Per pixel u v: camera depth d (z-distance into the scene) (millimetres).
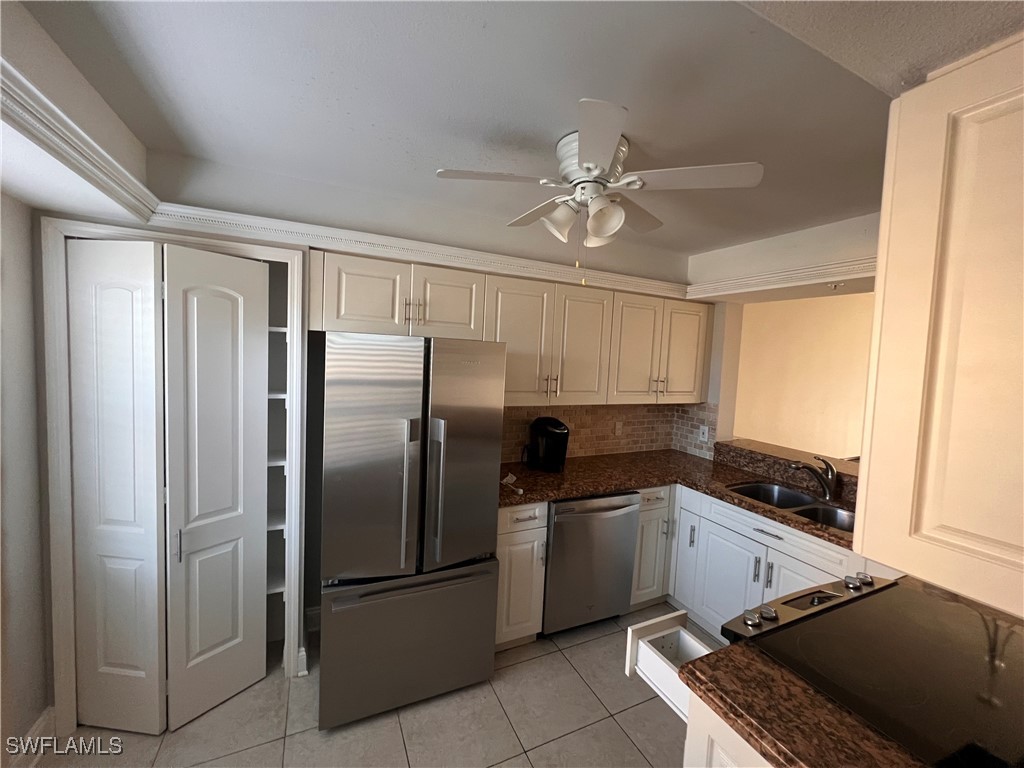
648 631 1150
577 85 1222
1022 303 550
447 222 2270
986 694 873
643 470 2805
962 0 528
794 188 1841
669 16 960
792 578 2055
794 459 2631
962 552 603
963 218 599
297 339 1919
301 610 2043
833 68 1111
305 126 1505
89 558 1646
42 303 1539
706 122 1372
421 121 1450
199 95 1332
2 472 1422
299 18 1010
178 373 1631
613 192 1461
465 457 1922
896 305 667
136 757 1622
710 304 3139
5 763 1462
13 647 1483
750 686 883
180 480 1665
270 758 1646
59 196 1394
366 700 1796
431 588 1874
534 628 2309
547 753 1712
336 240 1930
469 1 938
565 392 2605
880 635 1045
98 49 1128
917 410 643
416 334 2152
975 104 583
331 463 1726
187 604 1729
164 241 1703
